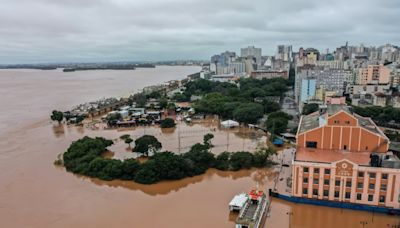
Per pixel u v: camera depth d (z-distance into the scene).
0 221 74.56
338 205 77.94
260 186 93.75
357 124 85.69
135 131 167.25
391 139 130.00
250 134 156.38
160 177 99.06
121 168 100.69
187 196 88.06
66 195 88.81
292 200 81.62
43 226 72.44
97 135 158.75
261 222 72.62
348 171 76.56
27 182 97.88
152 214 77.62
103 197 87.75
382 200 75.69
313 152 87.19
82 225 72.69
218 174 104.75
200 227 71.00
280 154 122.75
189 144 138.88
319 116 105.38
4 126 180.12
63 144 141.75
